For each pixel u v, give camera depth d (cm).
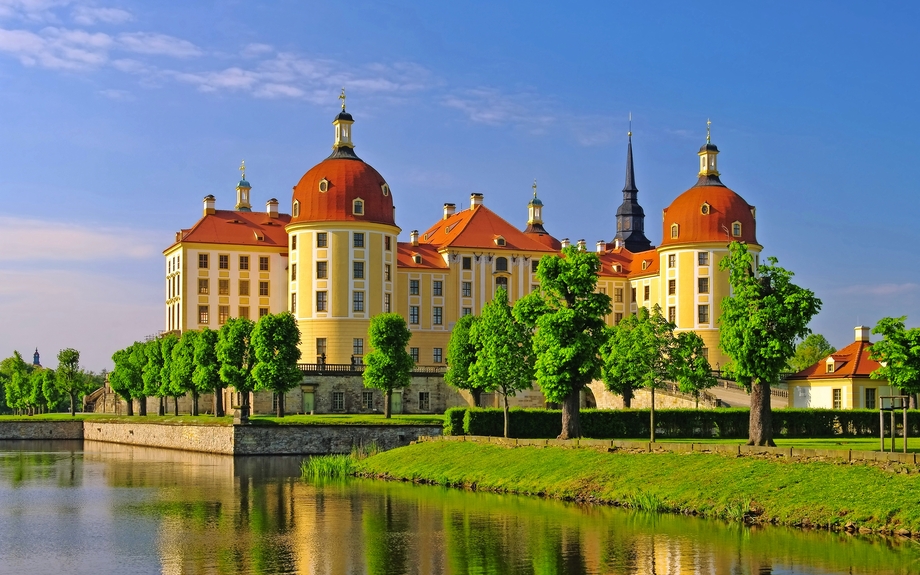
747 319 6544
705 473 5988
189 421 11500
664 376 8331
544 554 4759
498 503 6322
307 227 13188
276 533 5453
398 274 14475
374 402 12538
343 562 4722
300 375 11412
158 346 13825
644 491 6041
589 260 7669
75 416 15438
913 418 8956
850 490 5247
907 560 4406
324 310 13100
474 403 11931
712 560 4531
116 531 5619
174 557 4891
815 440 8119
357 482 7694
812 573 4256
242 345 11575
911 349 7025
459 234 14925
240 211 15288
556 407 12625
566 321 7481
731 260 6775
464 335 11812
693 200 14388
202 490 7300
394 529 5491
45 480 8200
